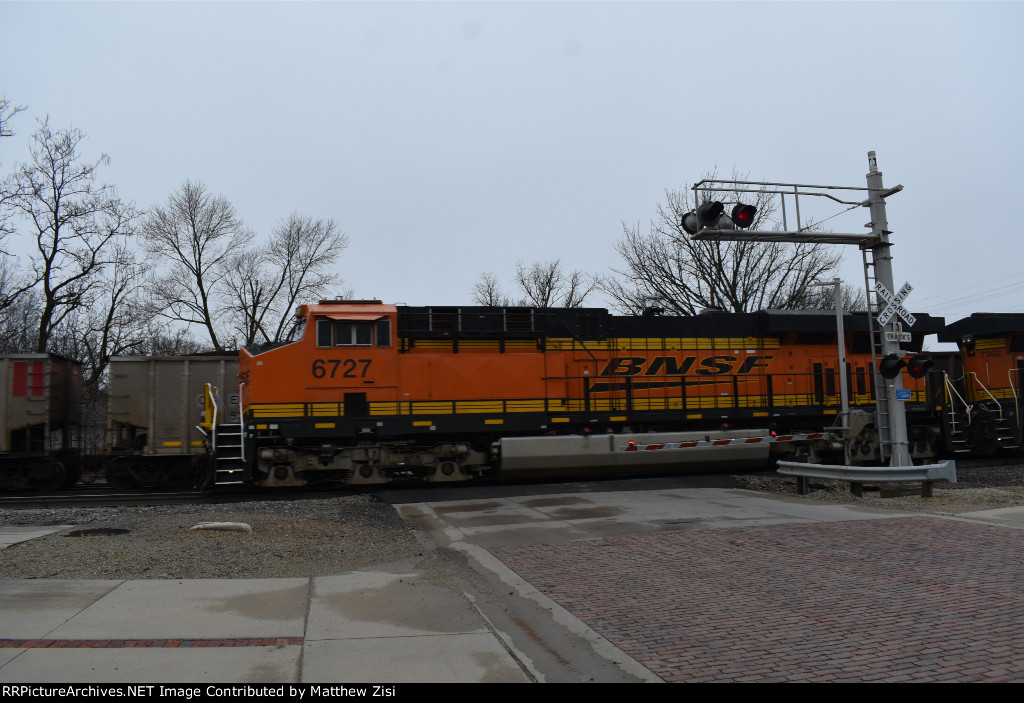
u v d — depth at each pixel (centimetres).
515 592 665
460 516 1103
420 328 1494
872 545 837
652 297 3119
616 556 796
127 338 3947
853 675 447
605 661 483
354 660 482
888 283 1373
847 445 1481
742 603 611
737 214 1267
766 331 1705
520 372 1522
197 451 1666
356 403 1435
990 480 1555
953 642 506
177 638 520
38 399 1636
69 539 853
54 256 2830
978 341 1920
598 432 1588
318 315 1431
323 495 1434
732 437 1569
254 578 705
